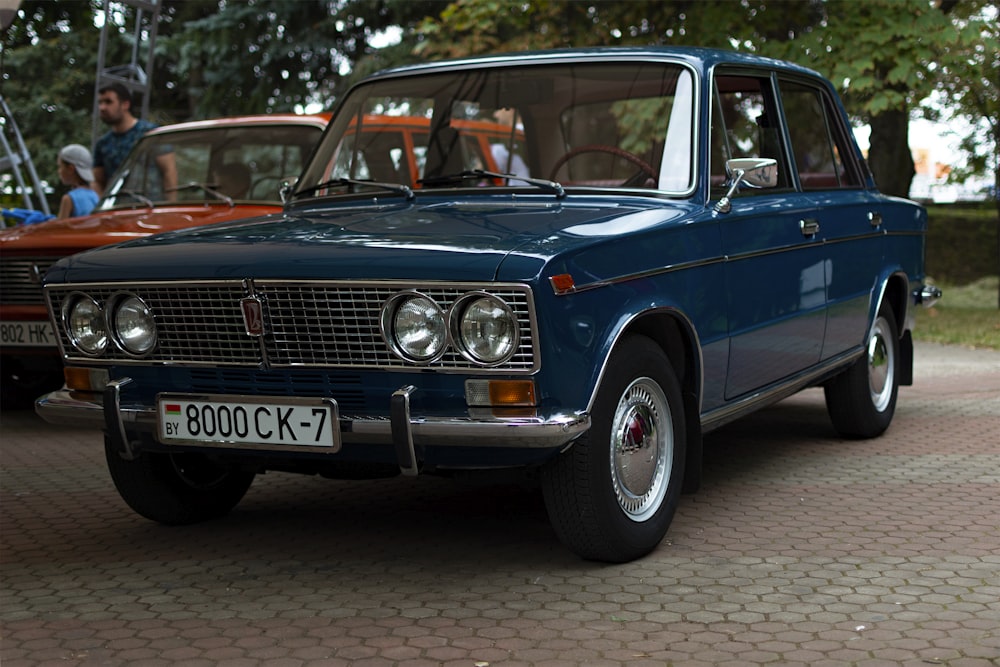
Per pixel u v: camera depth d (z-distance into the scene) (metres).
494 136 4.74
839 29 12.74
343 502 5.05
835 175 5.68
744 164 4.29
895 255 6.13
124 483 4.49
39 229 6.98
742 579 3.76
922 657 3.05
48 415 4.21
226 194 7.39
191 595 3.78
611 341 3.64
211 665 3.14
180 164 7.60
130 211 7.40
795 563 3.93
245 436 3.80
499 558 4.10
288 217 4.52
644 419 3.95
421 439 3.53
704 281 4.20
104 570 4.10
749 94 4.91
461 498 5.07
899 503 4.77
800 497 4.90
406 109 5.02
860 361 5.90
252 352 3.81
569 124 4.61
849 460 5.67
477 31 14.91
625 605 3.53
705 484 5.18
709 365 4.27
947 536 4.24
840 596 3.57
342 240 3.76
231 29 18.83
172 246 4.02
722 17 13.58
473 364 3.48
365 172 4.96
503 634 3.31
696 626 3.33
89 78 21.75
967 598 3.53
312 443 3.69
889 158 16.42
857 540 4.20
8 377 7.81
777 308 4.77
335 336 3.65
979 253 22.44
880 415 6.15
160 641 3.34
